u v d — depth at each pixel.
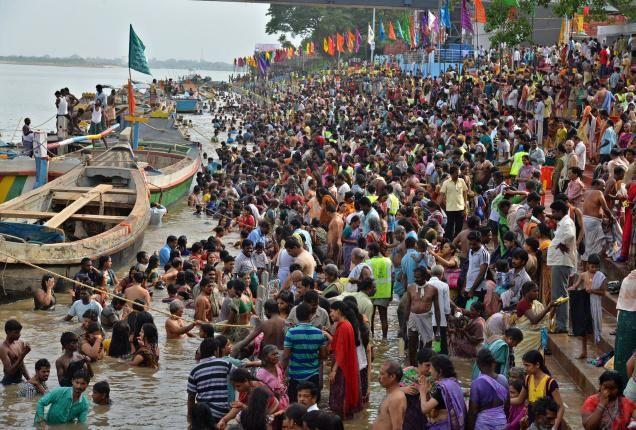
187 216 31.05
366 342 12.49
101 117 39.09
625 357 10.72
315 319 12.49
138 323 14.84
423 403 9.61
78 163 30.77
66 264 19.20
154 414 12.20
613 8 41.22
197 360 13.61
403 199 23.05
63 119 37.78
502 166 25.09
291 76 112.25
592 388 11.53
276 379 11.05
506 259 14.91
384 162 28.52
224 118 82.06
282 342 12.52
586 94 31.39
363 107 49.91
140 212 23.55
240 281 15.34
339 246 19.22
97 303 16.95
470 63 51.94
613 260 15.97
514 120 30.08
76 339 13.02
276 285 18.03
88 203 25.95
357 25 127.12
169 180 31.69
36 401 12.71
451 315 14.70
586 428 9.26
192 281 18.95
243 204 27.89
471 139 27.44
